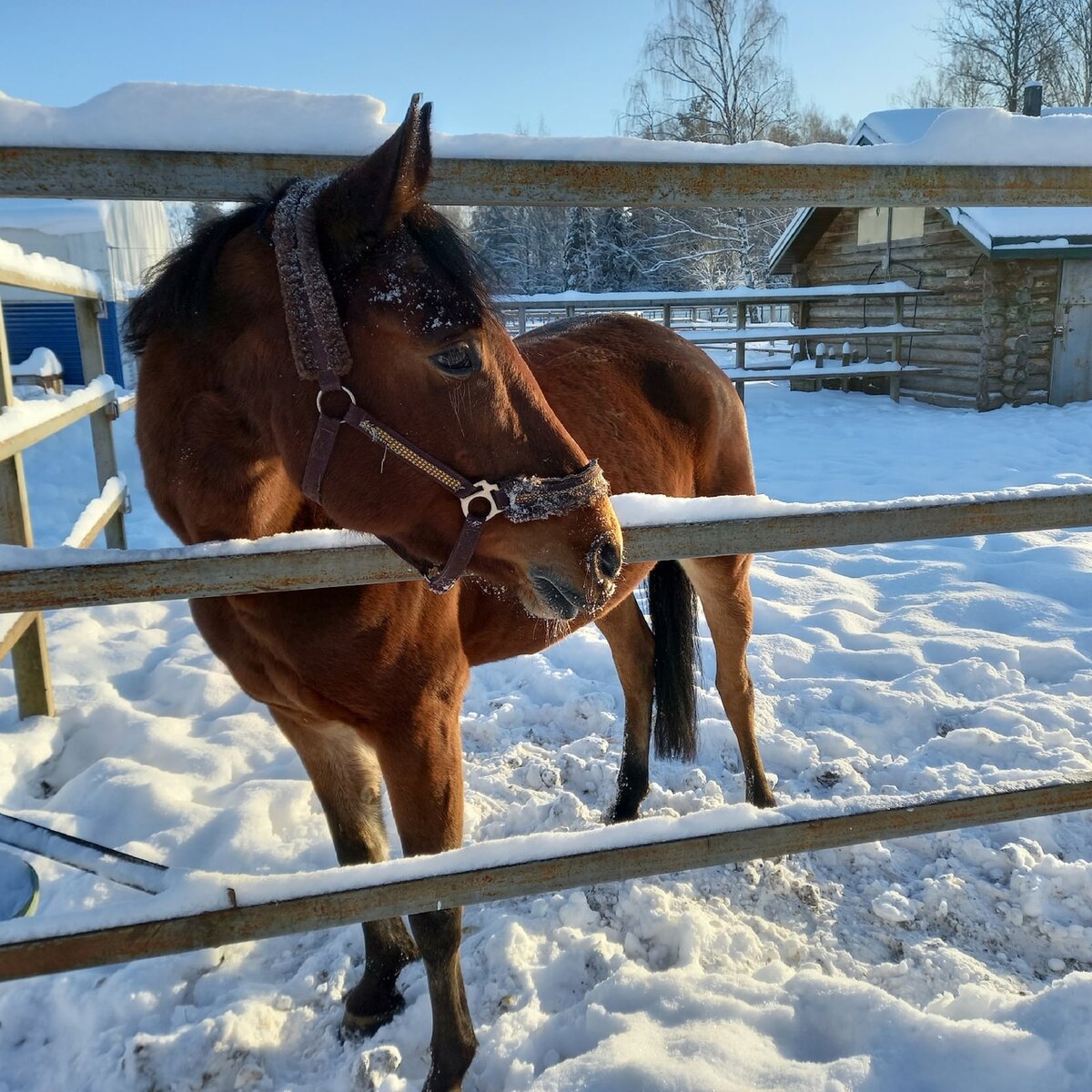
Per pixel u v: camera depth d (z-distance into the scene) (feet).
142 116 3.90
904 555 17.44
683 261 96.48
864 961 7.09
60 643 13.41
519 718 11.25
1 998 6.84
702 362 9.16
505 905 7.75
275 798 9.16
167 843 8.46
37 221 34.04
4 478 9.46
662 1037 5.69
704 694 11.68
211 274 4.75
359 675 5.48
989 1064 5.07
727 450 9.20
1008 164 4.73
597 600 4.59
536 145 4.33
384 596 5.33
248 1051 6.21
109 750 10.55
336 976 6.95
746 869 8.03
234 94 4.06
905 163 4.62
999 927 7.38
